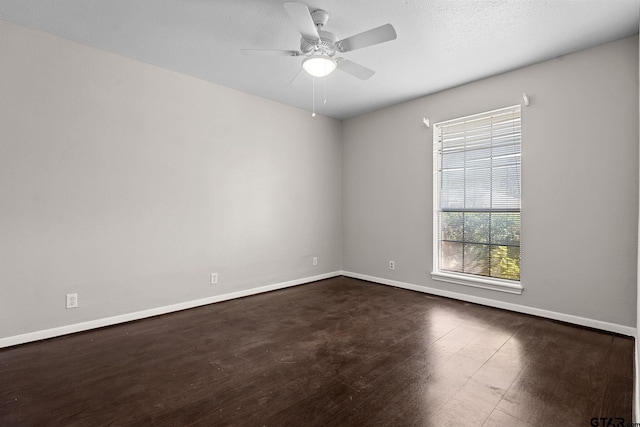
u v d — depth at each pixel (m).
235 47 2.88
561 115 3.01
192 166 3.52
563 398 1.81
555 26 2.51
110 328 2.91
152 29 2.58
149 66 3.20
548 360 2.26
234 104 3.87
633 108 2.65
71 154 2.76
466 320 3.08
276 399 1.81
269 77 3.53
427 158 4.06
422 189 4.13
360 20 2.45
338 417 1.66
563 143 2.99
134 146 3.11
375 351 2.43
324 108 4.57
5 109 2.46
